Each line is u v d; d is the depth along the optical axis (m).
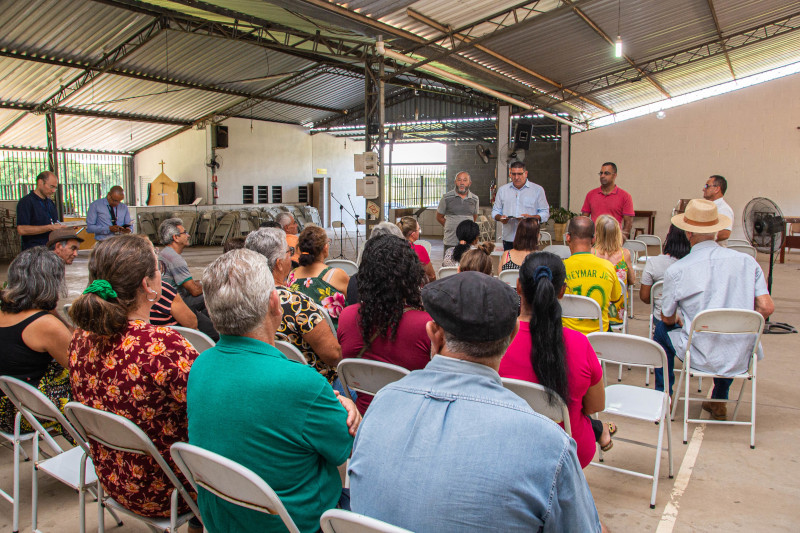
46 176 6.15
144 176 20.73
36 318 2.41
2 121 14.98
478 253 3.10
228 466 1.34
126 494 1.82
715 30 10.72
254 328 1.51
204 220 17.33
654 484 2.63
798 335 5.62
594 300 3.41
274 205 20.42
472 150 24.59
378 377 2.12
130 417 1.74
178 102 17.25
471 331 1.08
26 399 2.12
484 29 9.05
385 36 8.09
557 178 22.17
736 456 3.11
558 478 0.97
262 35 12.72
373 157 10.13
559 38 9.92
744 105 14.01
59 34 11.50
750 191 14.09
